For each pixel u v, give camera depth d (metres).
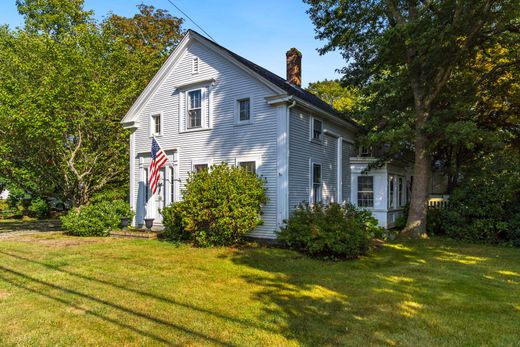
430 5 11.07
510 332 4.42
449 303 5.53
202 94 13.33
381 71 15.43
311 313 5.05
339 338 4.21
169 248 10.31
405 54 12.52
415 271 7.71
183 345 4.04
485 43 12.91
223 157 12.66
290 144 11.66
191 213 10.69
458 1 10.01
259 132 11.83
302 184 12.27
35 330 4.46
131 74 17.09
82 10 20.89
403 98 14.26
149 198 14.87
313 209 10.44
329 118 14.05
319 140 13.59
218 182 10.59
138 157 15.57
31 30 19.12
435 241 11.92
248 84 12.12
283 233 10.13
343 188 15.63
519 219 11.50
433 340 4.17
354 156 16.92
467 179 14.45
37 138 13.50
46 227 17.08
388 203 15.13
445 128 11.52
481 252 10.15
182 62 14.03
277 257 9.10
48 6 19.72
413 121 13.00
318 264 8.38
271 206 11.44
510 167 12.87
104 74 15.86
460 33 10.70
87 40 15.23
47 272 7.37
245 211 10.41
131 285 6.43
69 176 15.65
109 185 18.06
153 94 15.05
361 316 4.95
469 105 13.23
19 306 5.31
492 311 5.18
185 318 4.84
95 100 14.63
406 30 10.64
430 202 14.54
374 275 7.31
